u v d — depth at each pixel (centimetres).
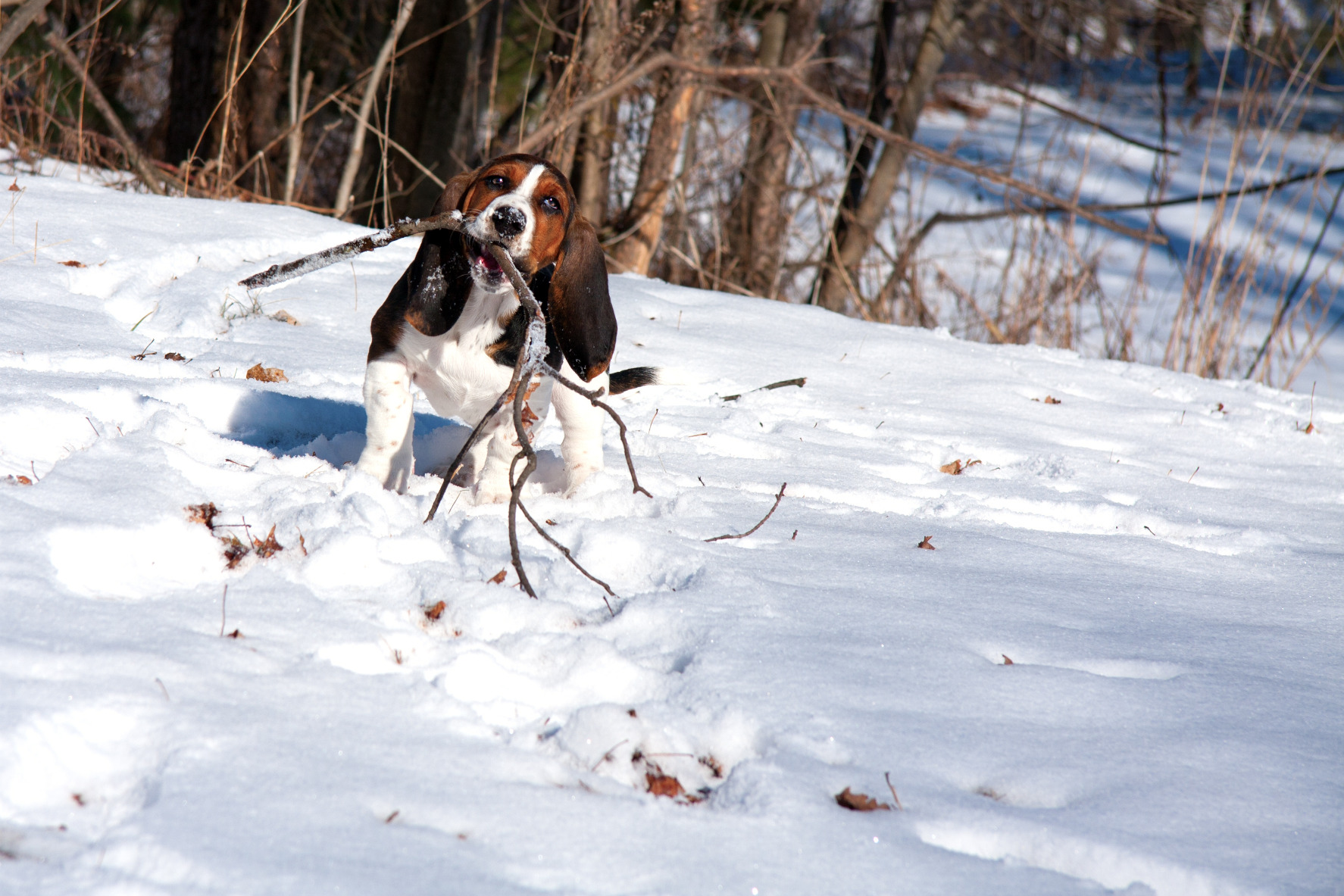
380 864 178
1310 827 216
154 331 547
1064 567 372
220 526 303
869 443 534
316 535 301
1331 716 266
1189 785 228
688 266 1117
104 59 1137
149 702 213
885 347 732
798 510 407
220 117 1105
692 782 224
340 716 220
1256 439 636
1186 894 197
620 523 344
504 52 1327
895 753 230
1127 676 287
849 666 267
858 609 305
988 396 659
